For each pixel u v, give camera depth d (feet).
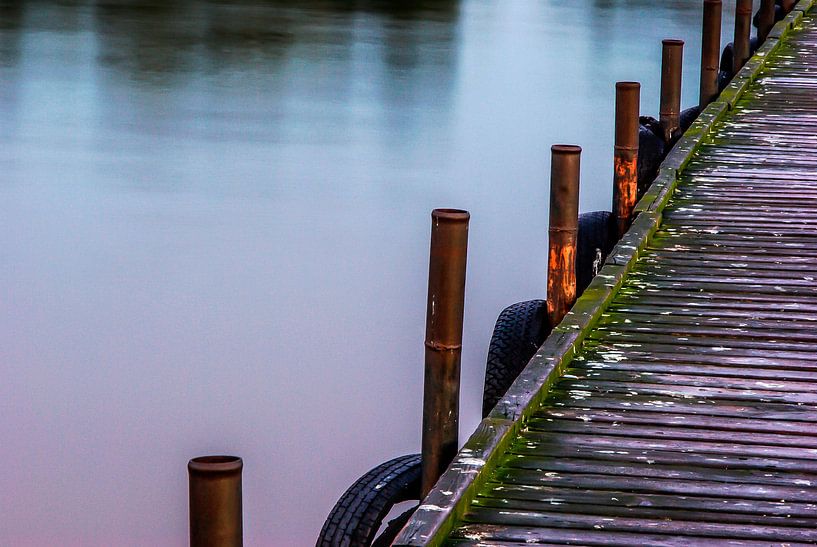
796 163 46.98
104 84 151.53
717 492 22.29
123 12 204.95
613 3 239.71
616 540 20.52
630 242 36.45
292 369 81.15
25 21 192.54
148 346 84.12
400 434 72.38
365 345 87.15
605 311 31.99
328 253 101.81
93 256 98.68
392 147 128.77
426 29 199.82
